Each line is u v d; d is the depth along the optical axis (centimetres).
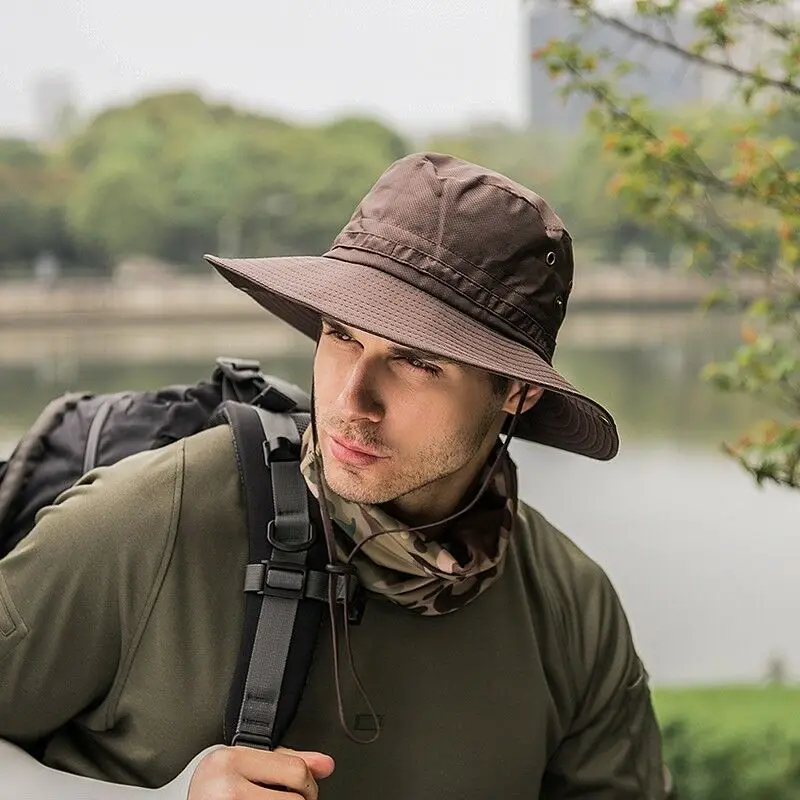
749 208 274
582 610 149
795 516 615
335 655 125
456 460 126
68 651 125
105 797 120
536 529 153
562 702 145
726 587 567
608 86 249
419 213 125
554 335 134
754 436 240
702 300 267
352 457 123
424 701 134
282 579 126
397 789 133
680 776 370
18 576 125
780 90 239
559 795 152
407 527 128
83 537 125
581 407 137
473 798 135
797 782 362
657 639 532
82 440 148
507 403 137
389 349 122
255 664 124
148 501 128
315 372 127
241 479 132
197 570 128
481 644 139
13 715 125
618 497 630
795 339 258
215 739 126
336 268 124
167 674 126
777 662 526
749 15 230
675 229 263
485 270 125
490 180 128
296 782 116
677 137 243
